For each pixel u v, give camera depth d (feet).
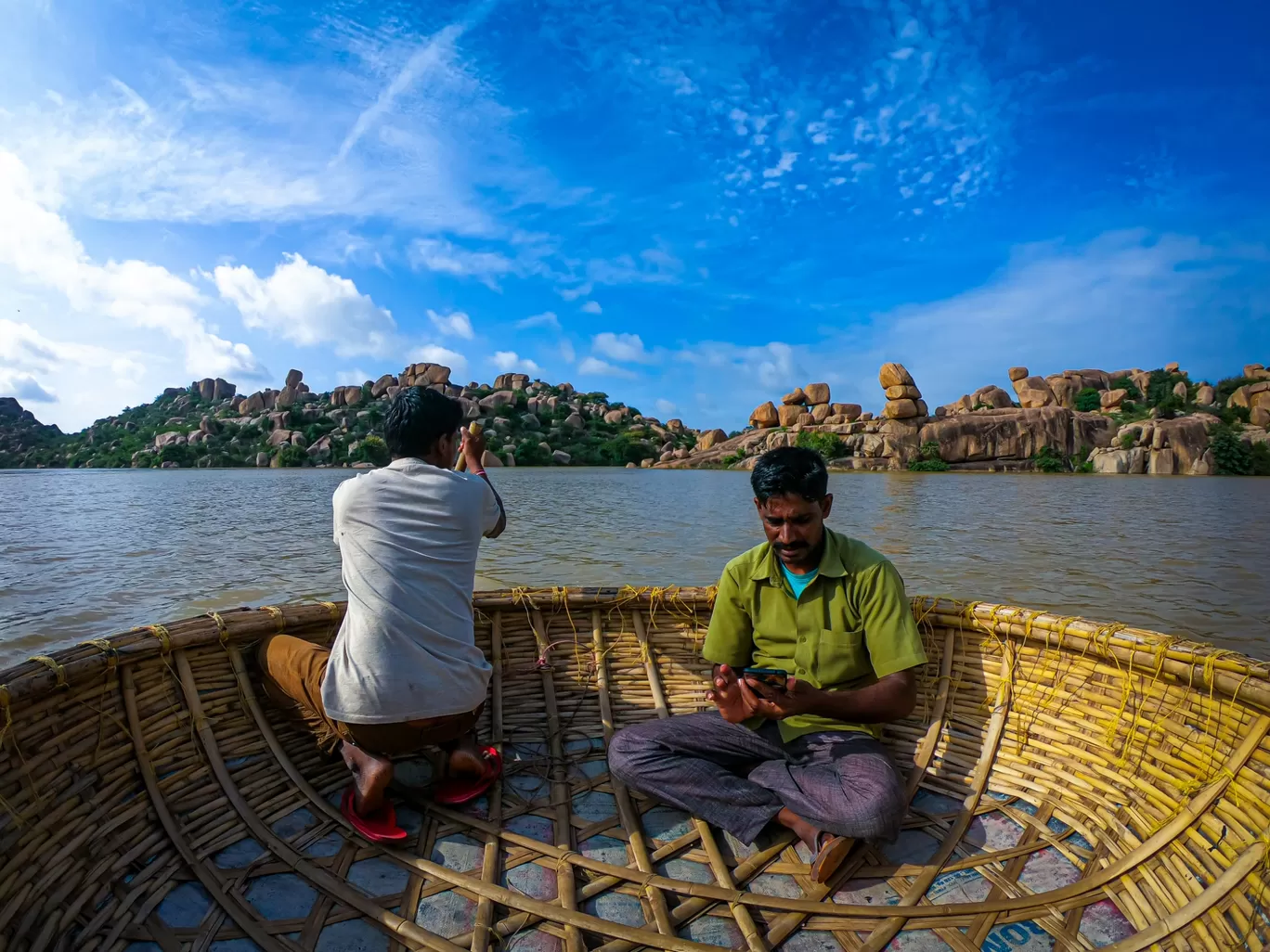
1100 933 4.91
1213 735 5.75
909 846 5.96
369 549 6.15
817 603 6.68
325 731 6.70
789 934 4.96
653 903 5.23
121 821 5.50
